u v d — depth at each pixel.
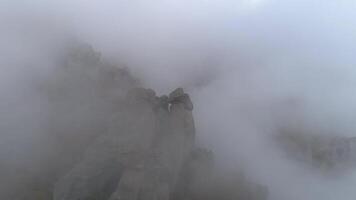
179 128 74.12
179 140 73.06
